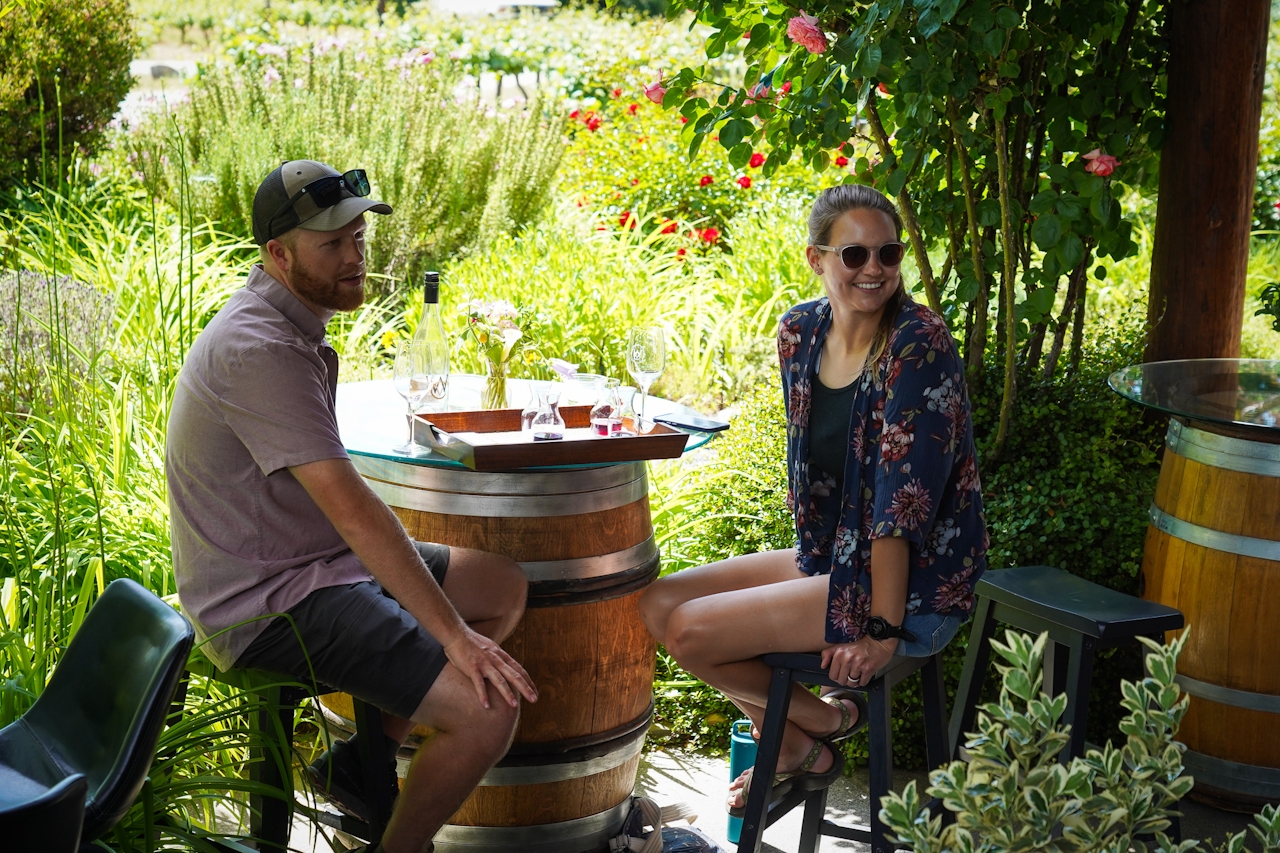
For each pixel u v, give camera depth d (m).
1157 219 3.87
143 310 5.08
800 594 2.59
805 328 2.76
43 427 3.92
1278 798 3.16
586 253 6.76
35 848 1.53
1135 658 3.39
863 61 3.07
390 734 2.69
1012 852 1.55
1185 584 3.19
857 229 2.55
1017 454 3.62
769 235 7.23
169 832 2.28
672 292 6.69
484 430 2.87
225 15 16.84
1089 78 3.60
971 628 3.34
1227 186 3.70
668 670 3.70
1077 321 3.82
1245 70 3.63
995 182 3.71
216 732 2.45
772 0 3.53
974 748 1.59
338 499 2.32
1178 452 3.23
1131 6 3.57
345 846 2.85
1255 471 3.05
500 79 10.84
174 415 2.43
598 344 6.00
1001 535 3.38
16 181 6.86
